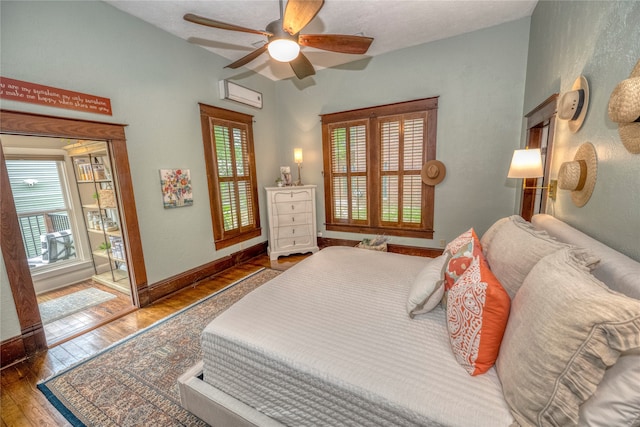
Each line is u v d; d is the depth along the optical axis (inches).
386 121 162.9
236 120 163.9
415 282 65.9
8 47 80.4
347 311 62.7
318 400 45.6
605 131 58.1
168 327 100.7
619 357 29.8
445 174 152.4
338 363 46.3
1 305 82.0
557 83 89.1
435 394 39.2
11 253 83.2
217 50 145.7
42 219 149.5
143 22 115.2
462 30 135.2
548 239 52.0
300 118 190.9
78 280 151.0
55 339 96.2
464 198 150.3
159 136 123.2
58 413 65.5
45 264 143.6
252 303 67.7
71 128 93.9
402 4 111.6
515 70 131.1
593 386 29.0
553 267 40.9
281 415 49.9
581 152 68.2
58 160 147.2
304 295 71.2
